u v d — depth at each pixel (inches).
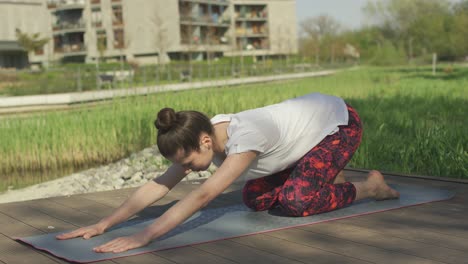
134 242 100.1
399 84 785.6
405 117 327.9
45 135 331.0
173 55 2073.1
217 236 108.1
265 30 2620.6
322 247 99.4
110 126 350.6
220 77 1437.0
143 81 1125.7
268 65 1815.9
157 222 101.9
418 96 529.3
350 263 89.9
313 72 1931.6
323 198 119.1
